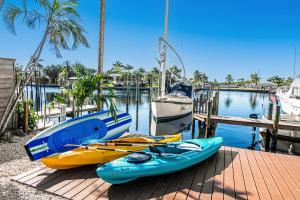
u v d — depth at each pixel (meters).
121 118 8.84
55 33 9.12
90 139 7.12
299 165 6.74
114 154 6.20
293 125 10.77
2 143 8.03
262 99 51.53
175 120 19.03
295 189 5.20
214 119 12.20
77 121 7.02
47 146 5.98
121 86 61.03
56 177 5.42
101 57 9.91
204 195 4.80
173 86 21.95
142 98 45.00
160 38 17.66
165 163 5.42
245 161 6.92
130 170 4.98
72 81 10.05
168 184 5.27
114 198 4.60
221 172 6.02
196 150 6.46
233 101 45.34
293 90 18.67
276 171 6.22
